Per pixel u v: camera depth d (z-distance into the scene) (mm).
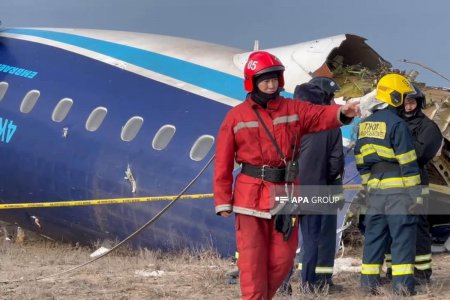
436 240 13023
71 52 15812
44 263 12484
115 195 13648
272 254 6352
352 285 9461
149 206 13141
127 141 13727
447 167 12516
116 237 13891
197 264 11766
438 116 12336
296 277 10023
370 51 14312
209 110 13406
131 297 8781
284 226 6234
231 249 12398
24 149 15109
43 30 17031
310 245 8734
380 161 8266
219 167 6352
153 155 13328
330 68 14086
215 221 12500
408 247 8242
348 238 12570
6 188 15617
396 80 8203
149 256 12617
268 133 6262
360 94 13148
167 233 13047
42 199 14969
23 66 16156
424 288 8820
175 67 14516
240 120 6312
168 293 8961
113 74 14836
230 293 8961
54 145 14664
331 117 6262
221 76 14031
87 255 13656
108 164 13773
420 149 8922
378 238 8586
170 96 13930
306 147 8570
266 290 6367
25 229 15969
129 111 14031
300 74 13586
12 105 15641
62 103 14961
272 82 6234
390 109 8227
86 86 14914
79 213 14258
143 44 15359
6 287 9664
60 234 15219
